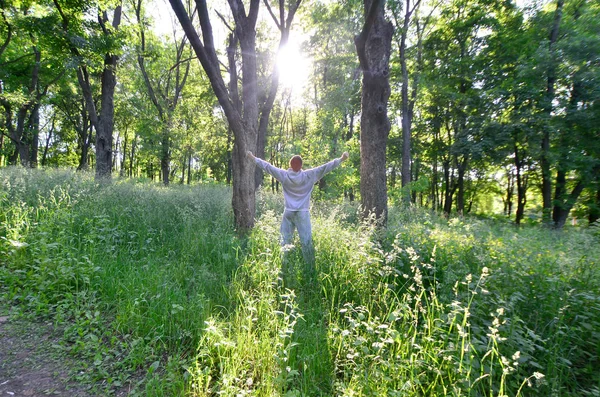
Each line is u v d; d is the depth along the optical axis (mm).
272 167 5020
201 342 2760
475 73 18516
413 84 19516
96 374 2633
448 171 25641
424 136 26734
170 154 21031
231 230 6738
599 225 6738
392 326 3004
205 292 3938
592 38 13938
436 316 3162
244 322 3197
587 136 14914
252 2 7109
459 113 19594
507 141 15922
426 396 2391
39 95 20531
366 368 2469
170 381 2504
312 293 3967
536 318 3121
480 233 6598
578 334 2961
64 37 11734
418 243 5184
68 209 6359
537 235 8688
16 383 2494
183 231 6262
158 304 3434
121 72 17891
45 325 3281
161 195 9930
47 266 3998
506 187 30781
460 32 19250
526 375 2586
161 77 24844
